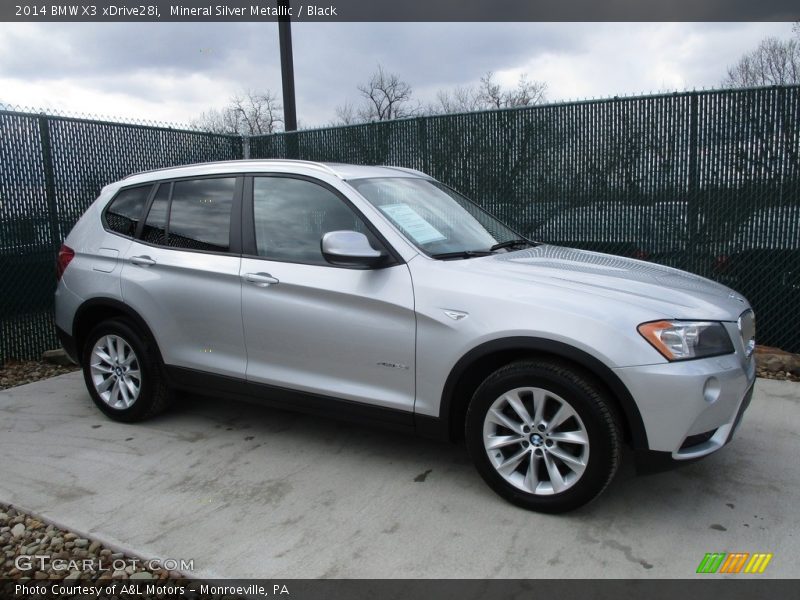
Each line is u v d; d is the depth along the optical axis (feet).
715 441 10.12
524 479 10.78
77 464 13.00
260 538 10.19
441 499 11.35
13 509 11.22
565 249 14.28
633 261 13.56
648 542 9.93
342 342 11.85
